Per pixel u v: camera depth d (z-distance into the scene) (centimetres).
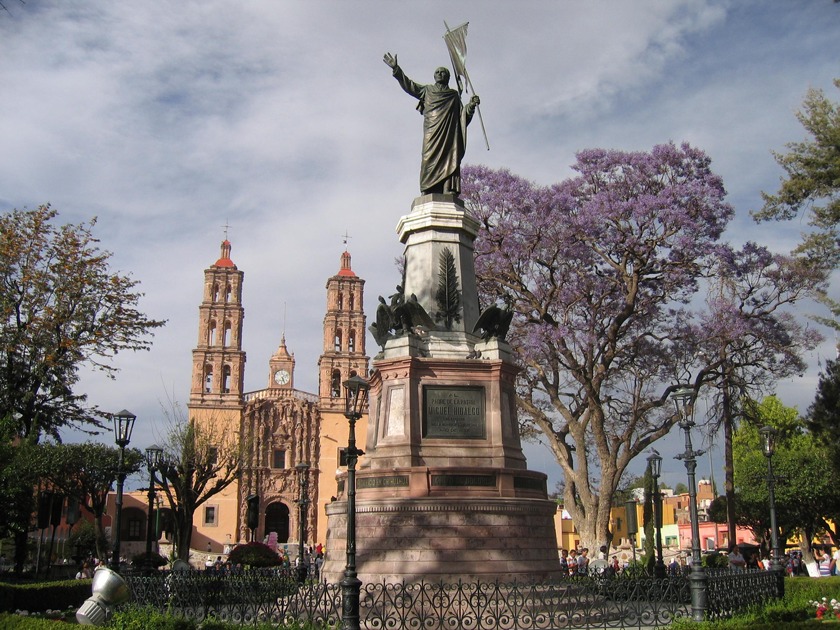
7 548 4853
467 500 1644
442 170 2095
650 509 2970
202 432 5281
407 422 1759
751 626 1288
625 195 3591
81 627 1276
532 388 3784
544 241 3528
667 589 1522
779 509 4528
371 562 1617
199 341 8369
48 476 3453
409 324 1881
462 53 2209
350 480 1368
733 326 3453
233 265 8712
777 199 2667
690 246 3409
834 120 2586
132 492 7394
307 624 1375
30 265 3556
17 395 3375
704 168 3588
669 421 3597
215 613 1534
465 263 2038
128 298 3716
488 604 1368
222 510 7788
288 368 8506
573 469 3750
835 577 2239
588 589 1652
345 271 9094
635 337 3772
